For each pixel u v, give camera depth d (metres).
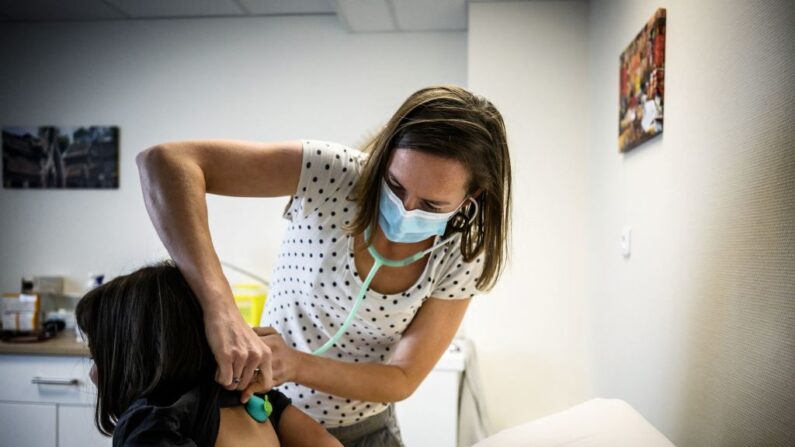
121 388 0.98
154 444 0.85
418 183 1.03
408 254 1.21
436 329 1.33
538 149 2.94
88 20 3.33
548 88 2.94
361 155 1.21
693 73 1.54
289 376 1.11
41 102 3.36
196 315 1.00
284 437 1.19
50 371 2.77
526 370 2.93
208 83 3.29
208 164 1.07
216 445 0.97
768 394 1.11
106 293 1.00
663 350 1.75
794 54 1.03
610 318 2.44
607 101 2.55
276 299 1.32
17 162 3.36
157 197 1.01
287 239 1.27
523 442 1.24
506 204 1.23
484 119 1.09
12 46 3.37
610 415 1.33
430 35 3.21
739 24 1.27
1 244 3.37
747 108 1.22
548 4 2.95
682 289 1.60
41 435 2.77
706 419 1.41
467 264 1.27
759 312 1.15
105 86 3.33
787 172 1.05
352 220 1.16
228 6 3.14
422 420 2.64
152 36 3.31
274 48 3.27
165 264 1.05
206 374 1.01
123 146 3.33
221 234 3.27
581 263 2.91
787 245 1.05
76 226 3.34
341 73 3.25
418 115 1.06
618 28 2.37
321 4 3.11
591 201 2.82
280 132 3.27
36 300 3.07
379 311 1.24
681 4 1.64
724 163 1.34
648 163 1.95
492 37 2.95
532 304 2.94
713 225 1.39
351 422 1.35
